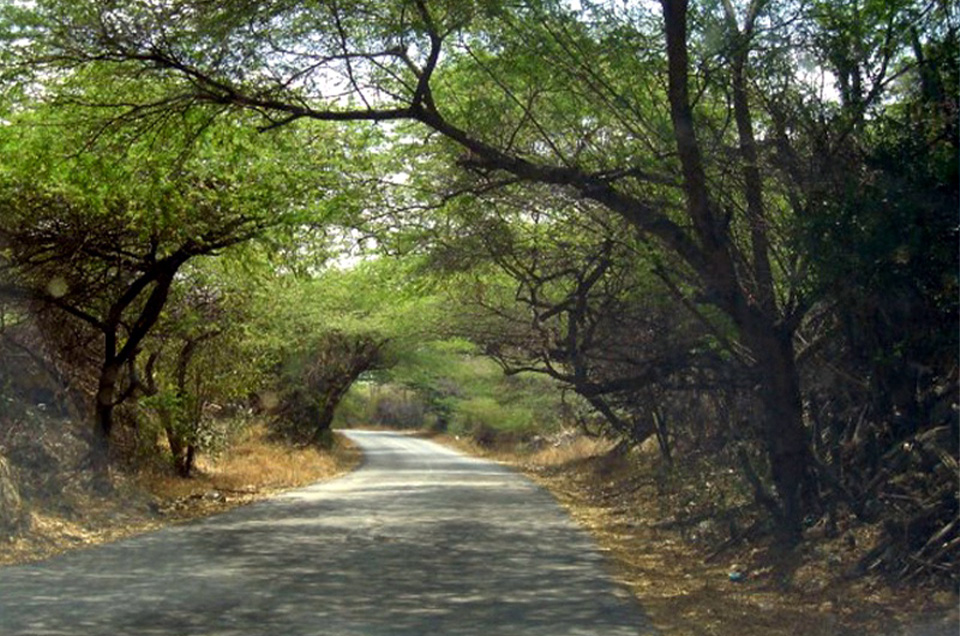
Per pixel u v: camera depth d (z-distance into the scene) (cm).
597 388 1805
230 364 2727
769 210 1246
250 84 1335
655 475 2319
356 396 9669
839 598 1001
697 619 995
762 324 1223
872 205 988
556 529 1773
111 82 1398
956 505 993
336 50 1306
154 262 2058
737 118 1233
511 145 1366
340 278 3066
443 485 2967
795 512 1245
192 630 920
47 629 919
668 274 1430
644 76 1284
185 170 1758
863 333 1137
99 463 2064
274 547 1510
